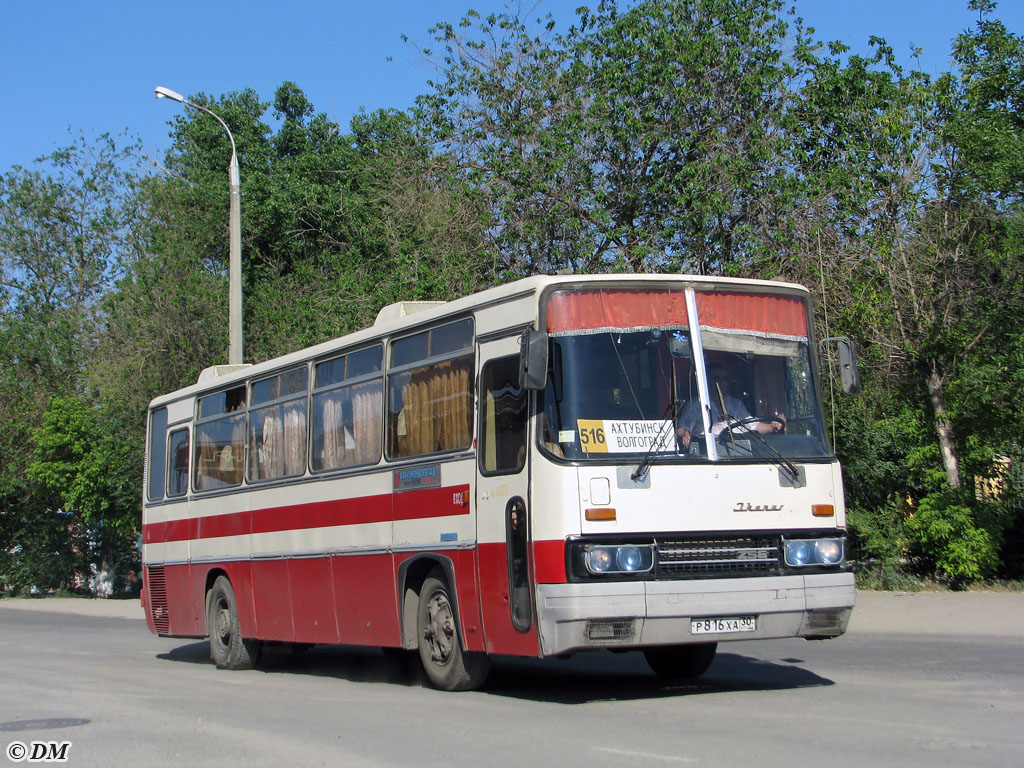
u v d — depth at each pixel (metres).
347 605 11.38
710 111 21.95
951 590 18.39
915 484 20.19
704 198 20.69
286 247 40.31
